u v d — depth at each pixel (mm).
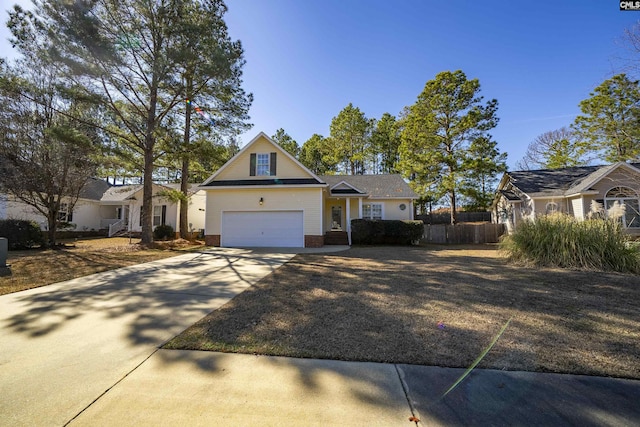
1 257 7246
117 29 11625
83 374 2578
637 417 1988
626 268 7254
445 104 20969
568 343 3180
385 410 2088
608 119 18312
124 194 23172
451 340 3275
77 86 11281
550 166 27188
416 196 18859
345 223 19297
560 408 2090
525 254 8578
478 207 23281
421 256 10688
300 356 2922
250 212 14508
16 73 11930
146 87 13953
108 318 4074
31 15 10391
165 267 8281
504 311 4258
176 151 13273
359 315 4129
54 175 12766
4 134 11648
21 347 3145
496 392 2291
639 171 13984
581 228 8180
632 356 2873
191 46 12172
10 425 1917
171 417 2006
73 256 10352
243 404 2154
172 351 3047
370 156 33469
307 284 6055
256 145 15344
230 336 3428
